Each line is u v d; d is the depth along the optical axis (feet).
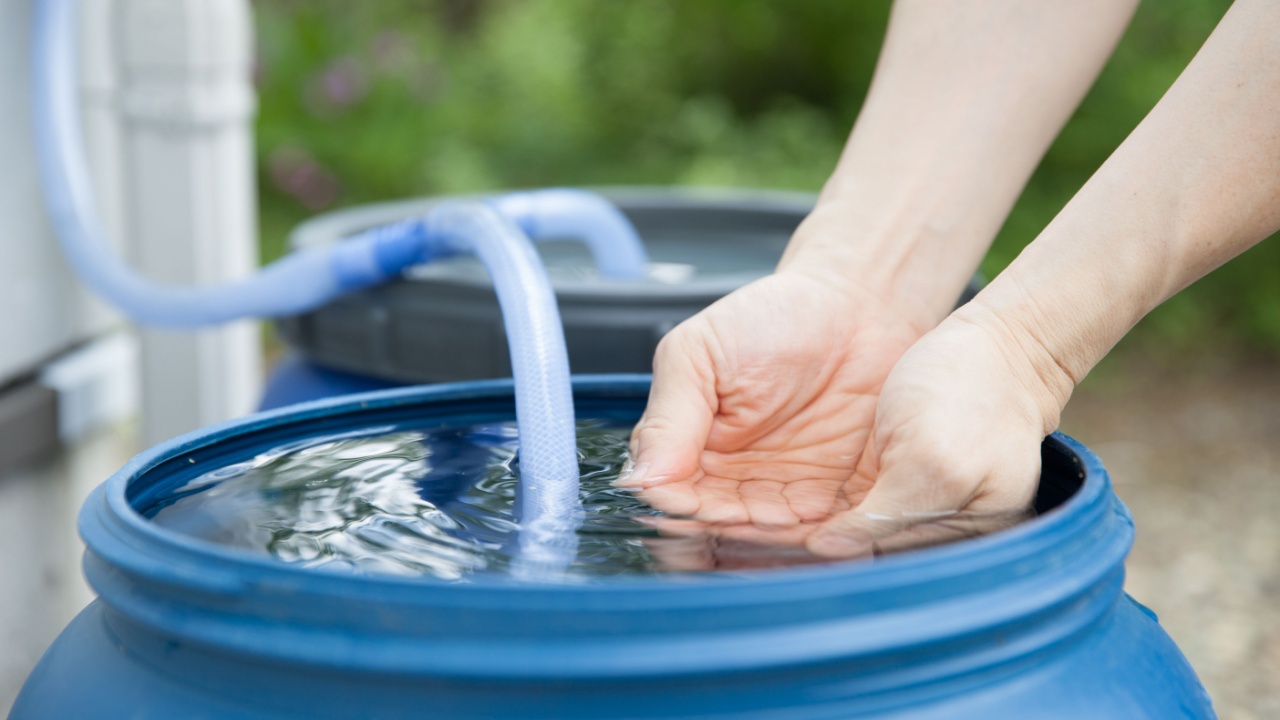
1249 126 2.35
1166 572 6.84
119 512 1.95
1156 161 2.43
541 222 4.66
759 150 14.80
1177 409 10.37
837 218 3.21
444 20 18.28
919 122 3.18
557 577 1.97
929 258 3.13
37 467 4.84
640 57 17.04
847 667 1.65
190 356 5.30
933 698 1.72
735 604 1.59
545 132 16.42
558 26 17.01
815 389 3.00
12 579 4.63
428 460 2.77
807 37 16.25
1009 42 3.13
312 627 1.64
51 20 4.59
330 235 4.97
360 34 16.11
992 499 2.31
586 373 3.82
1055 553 1.85
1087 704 1.84
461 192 14.69
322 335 4.27
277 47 15.08
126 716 1.82
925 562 1.69
